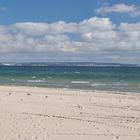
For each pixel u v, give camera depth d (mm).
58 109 17812
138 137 11523
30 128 12445
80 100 22594
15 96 23922
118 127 13289
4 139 10703
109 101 22484
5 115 15195
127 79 54750
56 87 36781
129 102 22172
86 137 11344
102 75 70938
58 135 11477
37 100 21688
